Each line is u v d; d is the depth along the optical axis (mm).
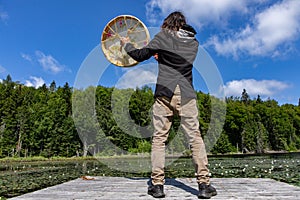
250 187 2861
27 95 38062
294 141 52125
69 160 24766
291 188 2791
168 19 2506
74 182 3348
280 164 13734
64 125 30453
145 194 2416
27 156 31578
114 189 2740
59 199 2242
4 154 32375
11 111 34219
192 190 2619
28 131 32500
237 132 39500
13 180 8508
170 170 10406
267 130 48188
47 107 31734
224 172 9398
